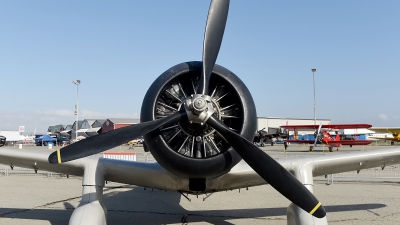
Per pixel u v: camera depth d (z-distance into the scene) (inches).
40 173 595.2
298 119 2662.4
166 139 166.6
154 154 163.3
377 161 207.9
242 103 164.6
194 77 172.7
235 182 198.7
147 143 164.1
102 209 179.9
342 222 235.5
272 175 152.4
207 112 152.9
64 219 246.2
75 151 149.5
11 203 311.0
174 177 185.9
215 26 170.9
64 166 200.4
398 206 292.5
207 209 285.4
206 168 158.2
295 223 171.2
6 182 472.1
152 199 337.4
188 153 168.2
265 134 1675.7
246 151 153.0
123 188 415.5
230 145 161.3
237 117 166.9
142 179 197.3
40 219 245.9
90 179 189.5
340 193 367.6
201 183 174.2
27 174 580.4
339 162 200.4
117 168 192.5
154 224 234.2
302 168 193.0
